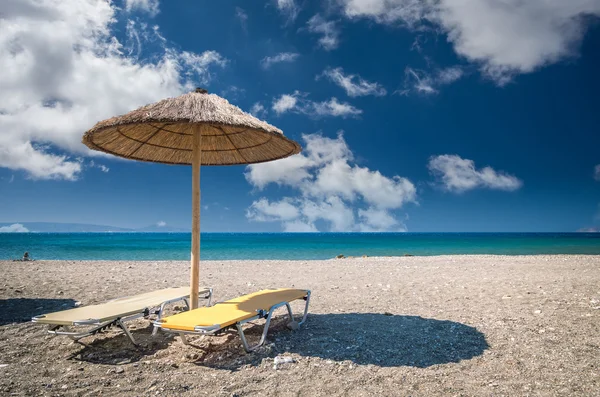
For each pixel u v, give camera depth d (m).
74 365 3.89
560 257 19.61
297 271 13.21
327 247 41.91
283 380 3.51
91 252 29.30
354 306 6.81
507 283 9.26
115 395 3.20
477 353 4.23
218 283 9.94
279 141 5.38
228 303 4.71
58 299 7.38
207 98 4.79
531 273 11.54
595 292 7.73
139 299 5.11
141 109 4.48
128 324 5.53
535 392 3.26
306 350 4.33
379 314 6.14
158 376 3.60
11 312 6.25
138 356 4.18
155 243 49.91
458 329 5.16
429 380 3.52
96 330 4.21
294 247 41.53
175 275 11.77
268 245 47.50
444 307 6.63
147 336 4.91
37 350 4.32
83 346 4.48
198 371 3.74
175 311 6.48
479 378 3.56
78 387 3.34
